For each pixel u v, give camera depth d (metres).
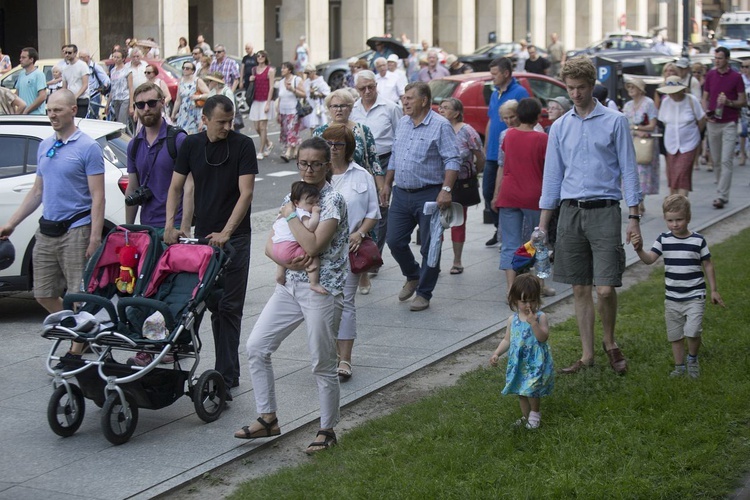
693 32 80.69
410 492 7.49
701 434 8.57
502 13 75.88
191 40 59.59
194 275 9.34
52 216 10.77
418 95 12.95
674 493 7.56
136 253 9.47
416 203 13.23
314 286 8.41
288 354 11.58
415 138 13.09
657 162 19.77
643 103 19.39
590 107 10.16
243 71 40.91
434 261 13.26
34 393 10.20
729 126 21.17
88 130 13.60
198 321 9.27
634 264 16.36
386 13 72.88
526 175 12.91
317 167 8.38
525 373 8.75
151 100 10.39
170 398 9.06
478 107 27.56
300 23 58.22
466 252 17.36
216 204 9.76
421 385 10.61
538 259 10.71
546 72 42.59
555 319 13.18
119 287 9.43
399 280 15.36
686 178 19.56
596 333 12.02
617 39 58.41
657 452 8.20
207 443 8.87
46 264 10.88
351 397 10.07
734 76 21.05
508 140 13.02
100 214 10.58
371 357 11.45
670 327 10.21
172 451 8.68
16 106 21.92
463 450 8.26
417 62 41.62
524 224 13.12
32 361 11.28
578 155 10.17
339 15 68.00
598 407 9.23
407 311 13.51
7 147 13.23
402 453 8.30
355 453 8.41
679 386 9.73
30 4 50.88
